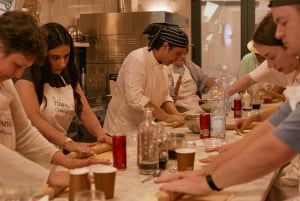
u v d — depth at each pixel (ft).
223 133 8.50
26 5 11.76
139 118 10.32
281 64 5.98
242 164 4.32
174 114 10.71
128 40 16.37
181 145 6.88
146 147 6.03
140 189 5.32
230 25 21.02
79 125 11.84
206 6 21.11
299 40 4.13
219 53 21.25
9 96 5.94
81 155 6.81
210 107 10.36
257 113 9.57
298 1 4.05
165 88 10.88
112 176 4.90
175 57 10.08
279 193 6.02
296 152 4.08
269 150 4.13
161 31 9.91
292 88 4.64
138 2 20.13
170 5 20.36
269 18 6.03
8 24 5.10
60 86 8.31
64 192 5.20
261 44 6.04
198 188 4.68
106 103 15.80
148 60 10.12
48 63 7.75
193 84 15.65
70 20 16.16
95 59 16.84
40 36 5.39
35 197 4.63
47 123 7.58
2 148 5.11
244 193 5.27
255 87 13.30
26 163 5.13
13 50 5.09
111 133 10.48
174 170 6.21
